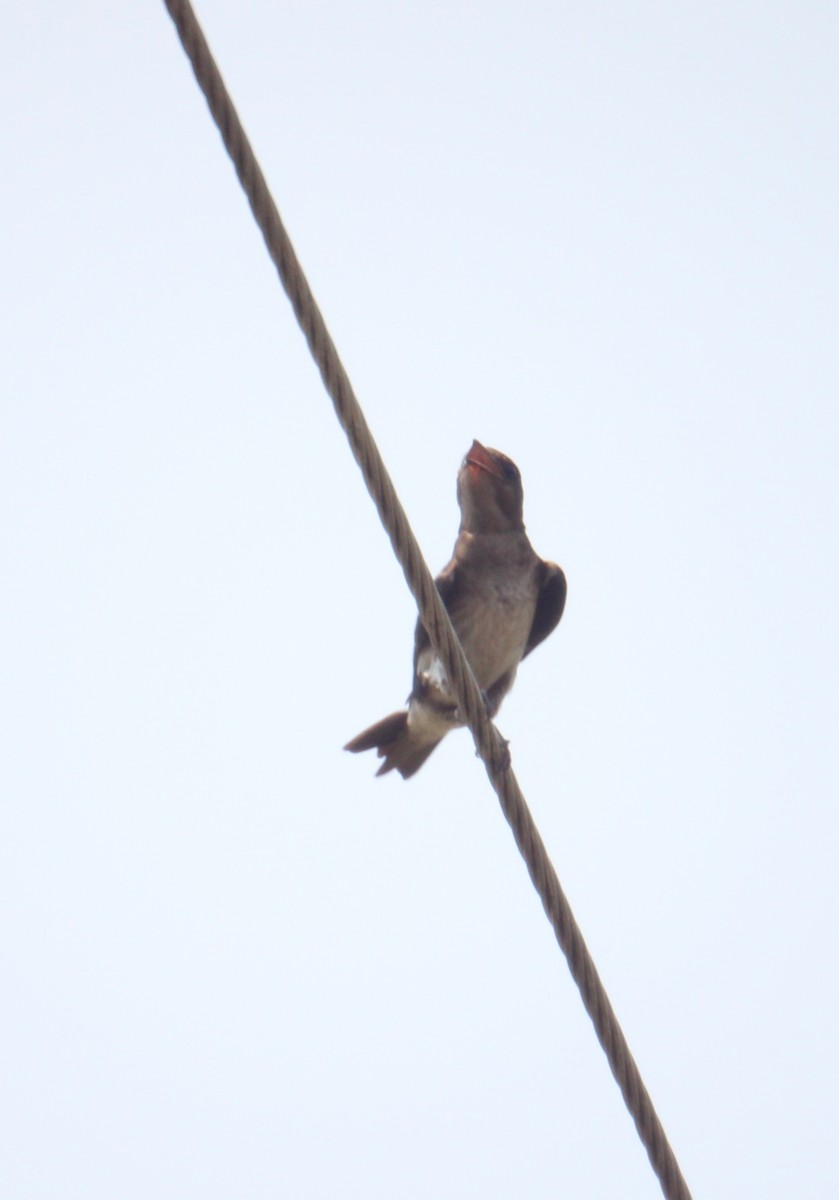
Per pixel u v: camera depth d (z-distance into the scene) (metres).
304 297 10.31
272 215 9.96
